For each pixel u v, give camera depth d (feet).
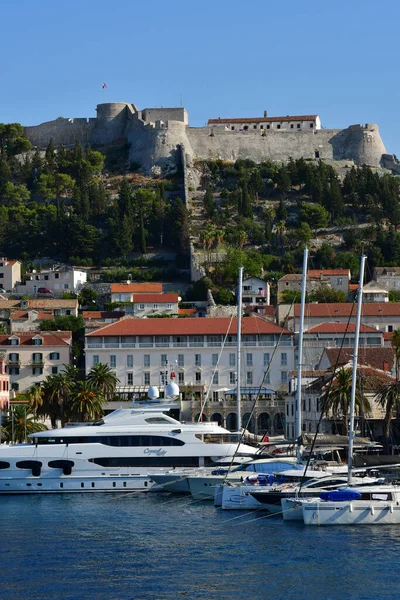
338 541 443.32
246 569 402.72
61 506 547.49
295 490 504.02
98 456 585.63
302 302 611.88
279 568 403.13
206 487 558.15
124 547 442.50
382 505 472.85
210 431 590.55
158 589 378.94
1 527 490.08
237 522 491.31
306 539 448.65
